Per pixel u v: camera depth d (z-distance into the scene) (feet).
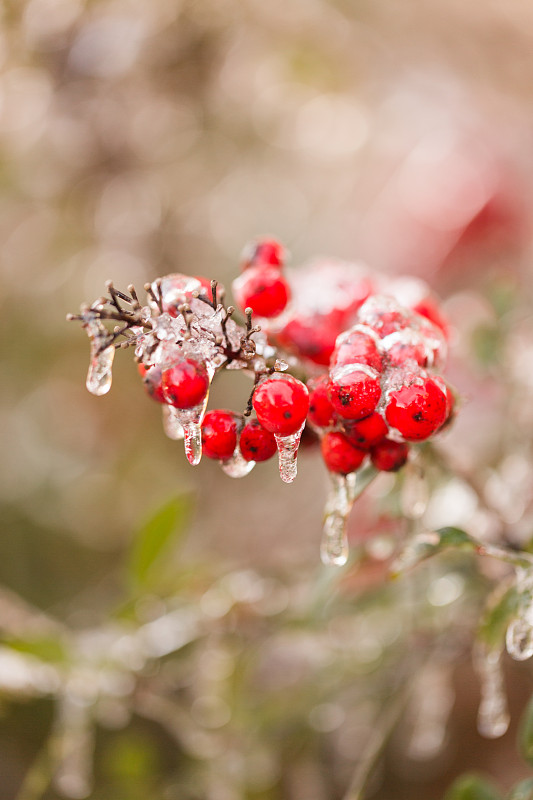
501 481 1.38
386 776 1.63
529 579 1.19
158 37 2.02
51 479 2.30
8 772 1.71
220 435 1.16
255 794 1.45
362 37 2.13
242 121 2.23
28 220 2.20
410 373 1.15
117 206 2.20
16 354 2.29
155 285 1.14
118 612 1.41
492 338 1.43
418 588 1.38
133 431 2.37
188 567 1.46
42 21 2.00
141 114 2.10
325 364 1.20
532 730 1.20
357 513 1.55
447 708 1.44
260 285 1.19
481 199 2.26
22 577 2.15
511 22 1.97
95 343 1.13
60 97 2.05
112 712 1.42
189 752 1.45
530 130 2.24
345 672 1.43
